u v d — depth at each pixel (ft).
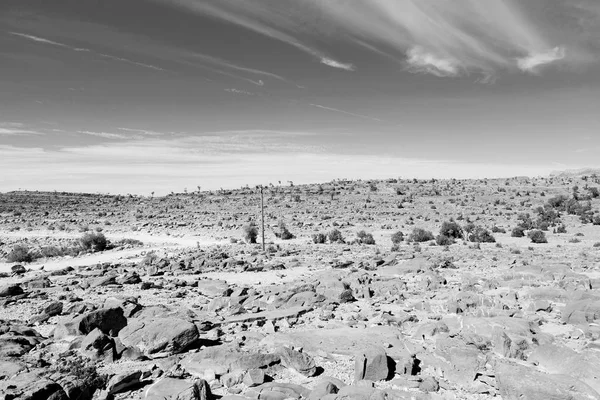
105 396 32.24
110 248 180.86
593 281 72.02
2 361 37.50
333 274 89.35
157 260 129.29
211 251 154.71
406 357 37.88
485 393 32.19
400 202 312.09
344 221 253.65
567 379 29.53
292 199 356.79
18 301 71.72
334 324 51.96
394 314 58.29
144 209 362.74
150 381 35.35
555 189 340.18
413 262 102.06
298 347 42.29
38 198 443.73
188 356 41.34
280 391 31.91
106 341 41.52
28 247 188.44
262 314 57.62
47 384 30.58
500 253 128.26
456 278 86.74
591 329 46.47
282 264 112.27
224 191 456.86
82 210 365.81
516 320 47.24
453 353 36.88
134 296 74.95
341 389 30.40
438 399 30.30
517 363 37.11
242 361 37.22
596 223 206.69
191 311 57.98
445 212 271.49
